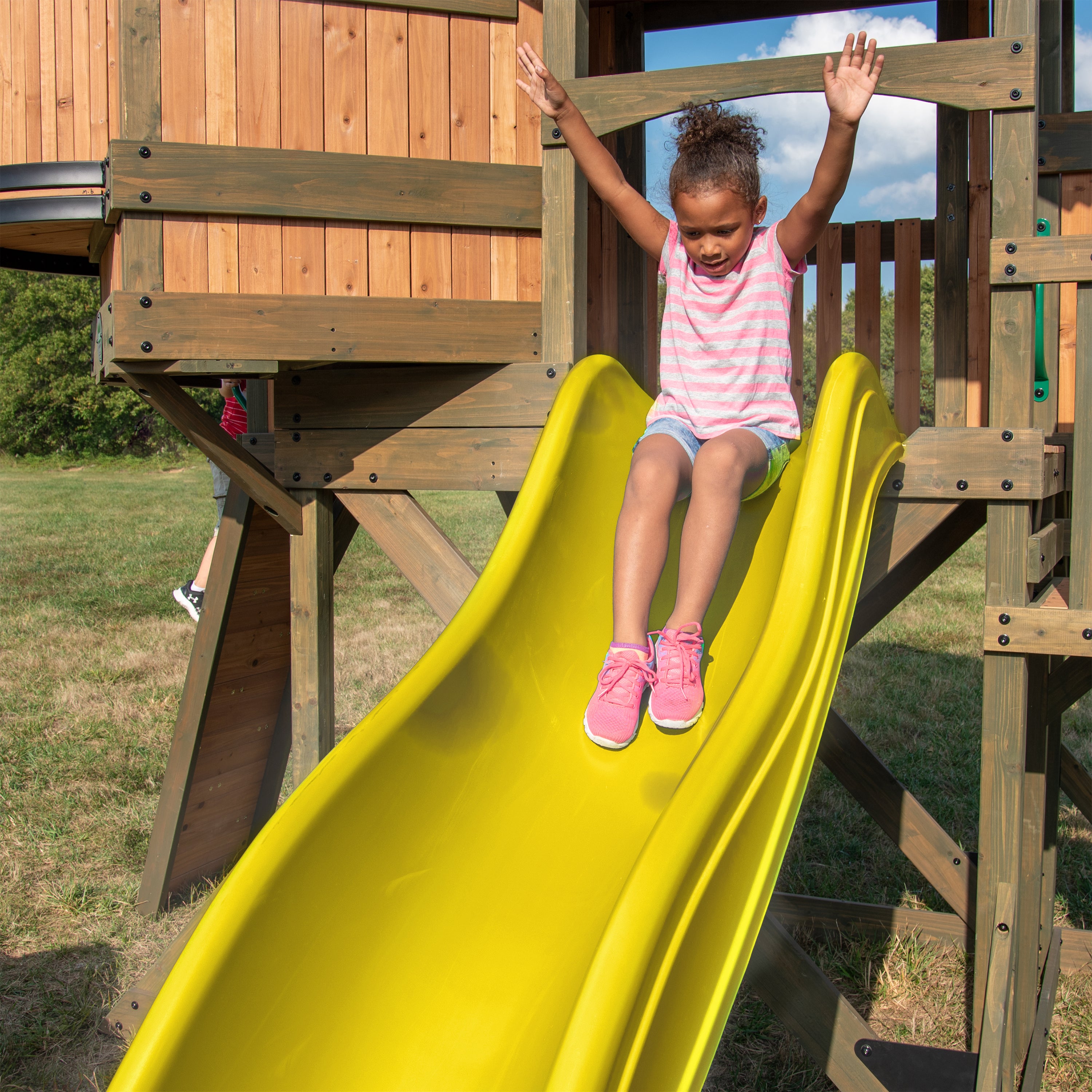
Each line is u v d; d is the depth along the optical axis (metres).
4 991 3.36
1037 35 2.33
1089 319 2.38
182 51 2.57
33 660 7.29
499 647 2.07
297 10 2.63
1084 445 2.40
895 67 2.38
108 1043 3.11
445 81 2.74
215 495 5.90
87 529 14.98
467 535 13.92
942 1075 2.42
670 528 2.48
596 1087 1.20
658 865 1.39
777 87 2.48
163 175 2.54
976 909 3.58
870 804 3.81
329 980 1.54
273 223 2.63
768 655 1.81
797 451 2.69
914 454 2.49
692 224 2.35
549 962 1.67
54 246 3.58
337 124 2.67
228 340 2.57
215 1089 1.35
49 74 3.02
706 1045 1.44
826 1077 3.02
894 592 3.37
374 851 1.67
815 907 3.98
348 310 2.64
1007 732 2.43
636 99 2.59
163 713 6.10
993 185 2.37
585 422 2.51
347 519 3.63
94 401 31.20
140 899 3.96
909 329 4.35
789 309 2.46
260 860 1.47
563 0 2.65
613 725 2.03
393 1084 1.52
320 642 3.04
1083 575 2.42
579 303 2.82
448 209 2.73
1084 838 4.79
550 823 1.92
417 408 2.88
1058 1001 3.50
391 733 1.73
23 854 4.30
